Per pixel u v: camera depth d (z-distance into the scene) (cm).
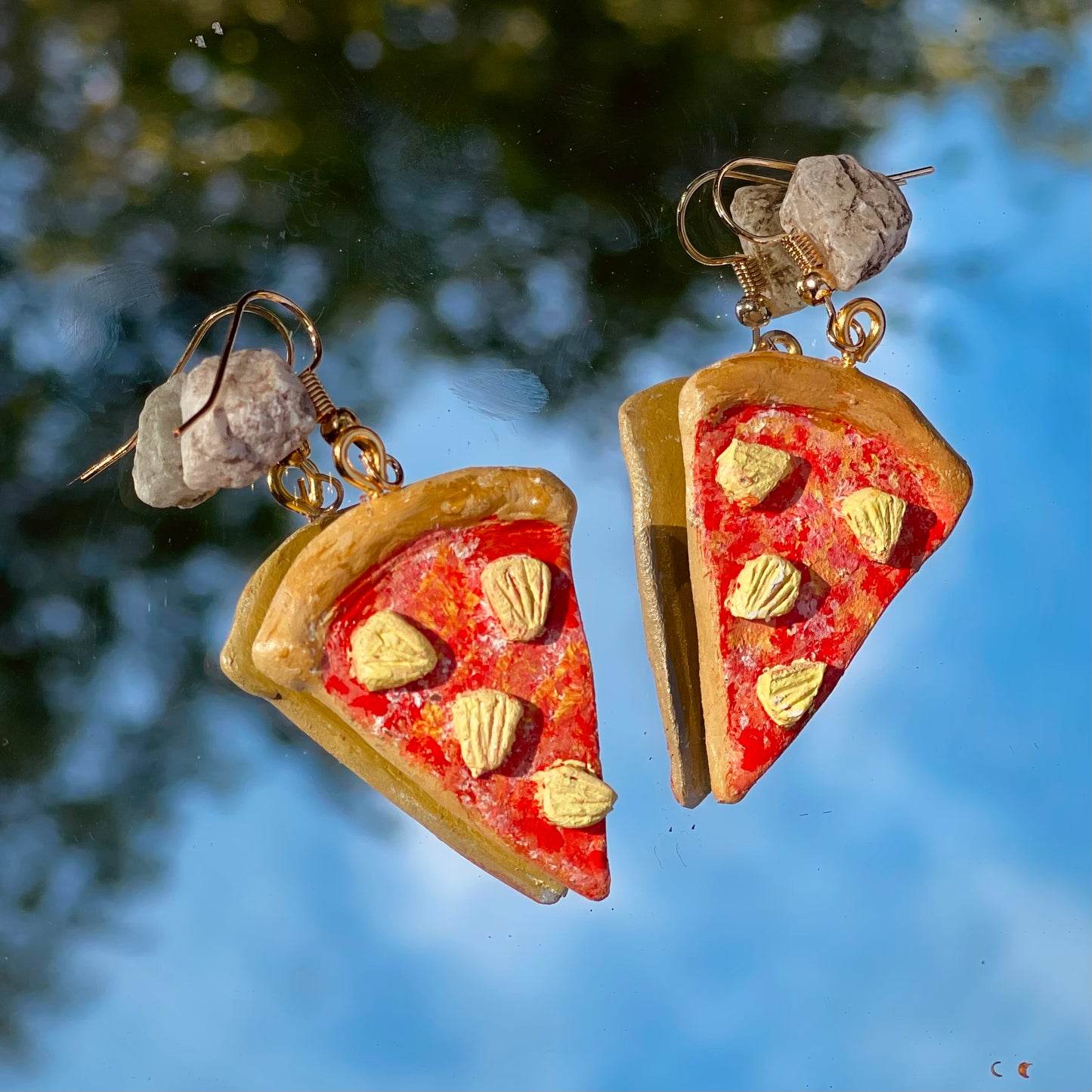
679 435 38
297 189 40
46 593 40
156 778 40
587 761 37
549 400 40
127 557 40
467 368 40
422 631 37
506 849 37
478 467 37
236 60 40
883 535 38
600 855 37
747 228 39
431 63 40
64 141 40
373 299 40
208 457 36
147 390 40
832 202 38
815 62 41
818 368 38
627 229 40
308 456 37
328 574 36
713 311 40
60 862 39
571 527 37
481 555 37
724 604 37
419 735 37
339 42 40
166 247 40
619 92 41
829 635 38
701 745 38
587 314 40
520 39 40
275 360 36
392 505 36
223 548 40
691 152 41
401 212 40
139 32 40
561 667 37
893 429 38
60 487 39
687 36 41
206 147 40
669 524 38
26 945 39
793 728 38
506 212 40
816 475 38
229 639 37
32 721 39
